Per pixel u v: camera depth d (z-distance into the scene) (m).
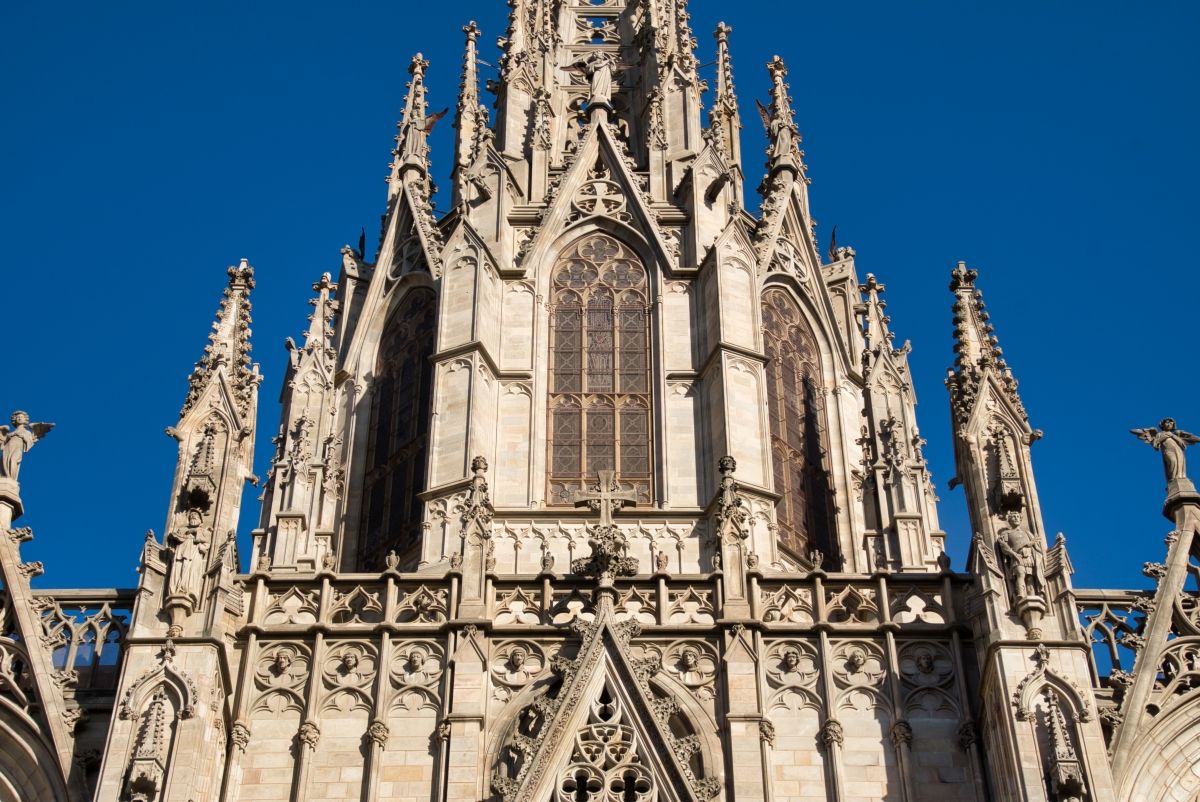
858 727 43.72
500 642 44.97
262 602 45.44
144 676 41.38
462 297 55.22
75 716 42.50
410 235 59.47
